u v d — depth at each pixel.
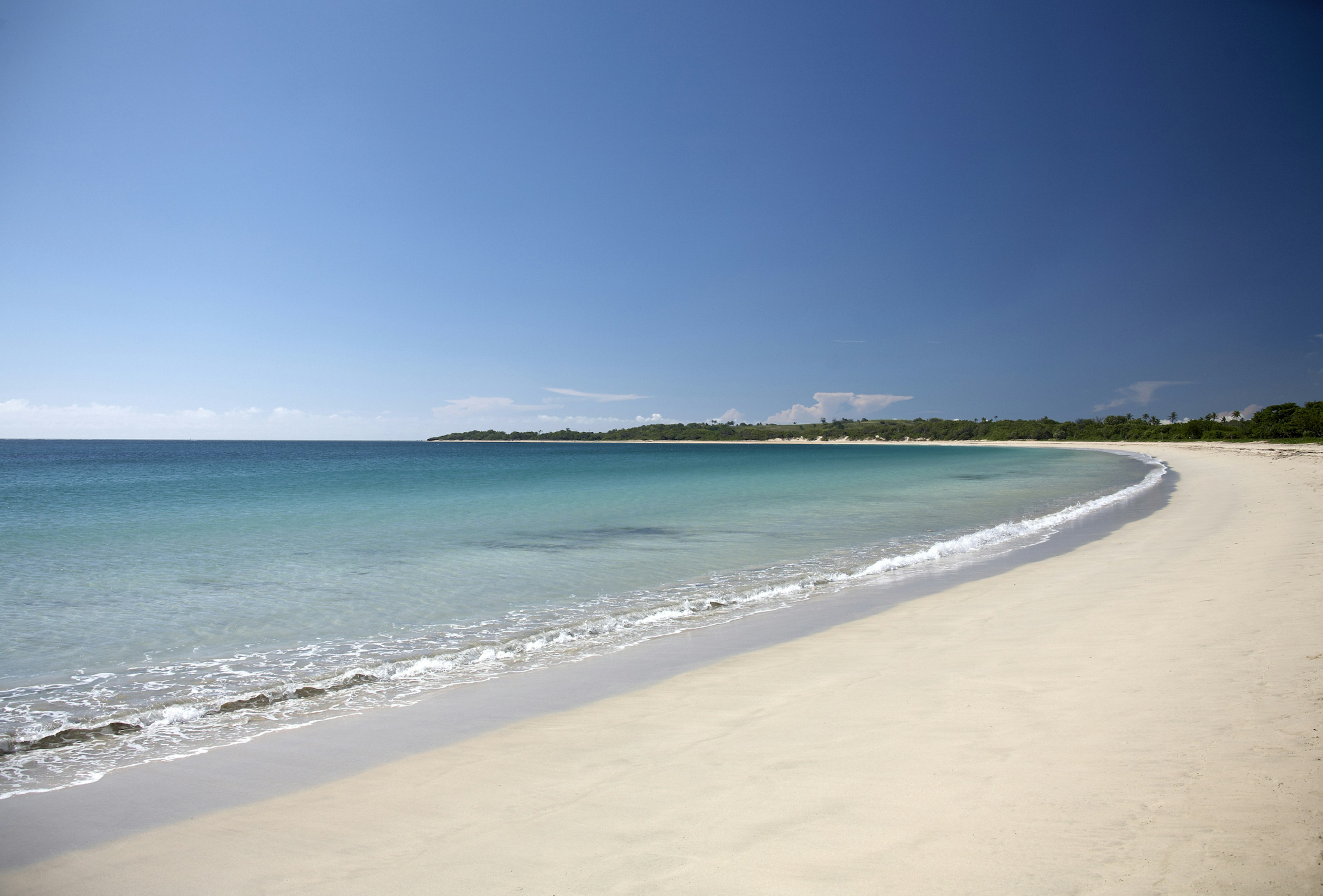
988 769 4.08
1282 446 69.88
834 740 4.71
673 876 3.15
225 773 4.70
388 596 10.73
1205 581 9.45
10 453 108.88
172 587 11.34
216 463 72.62
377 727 5.52
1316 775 3.68
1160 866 2.95
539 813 3.90
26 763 4.93
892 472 49.31
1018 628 7.68
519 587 11.39
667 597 10.58
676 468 57.41
